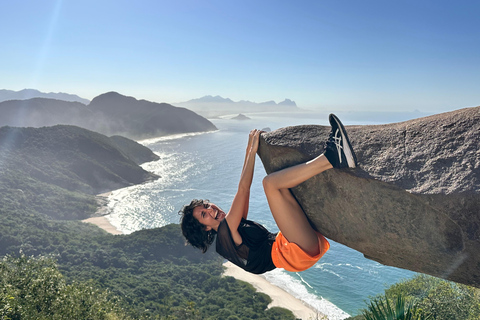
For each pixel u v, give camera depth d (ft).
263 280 245.45
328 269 266.98
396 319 13.48
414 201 7.52
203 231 9.94
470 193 6.71
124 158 630.74
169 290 210.18
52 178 496.23
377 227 8.33
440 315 44.55
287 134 9.41
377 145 8.34
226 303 205.87
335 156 7.93
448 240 7.39
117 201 471.21
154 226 376.89
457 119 7.64
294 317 192.65
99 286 186.60
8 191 388.98
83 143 605.31
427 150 7.65
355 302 217.15
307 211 9.32
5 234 256.93
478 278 7.65
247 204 10.03
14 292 35.50
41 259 43.78
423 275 70.79
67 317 39.75
